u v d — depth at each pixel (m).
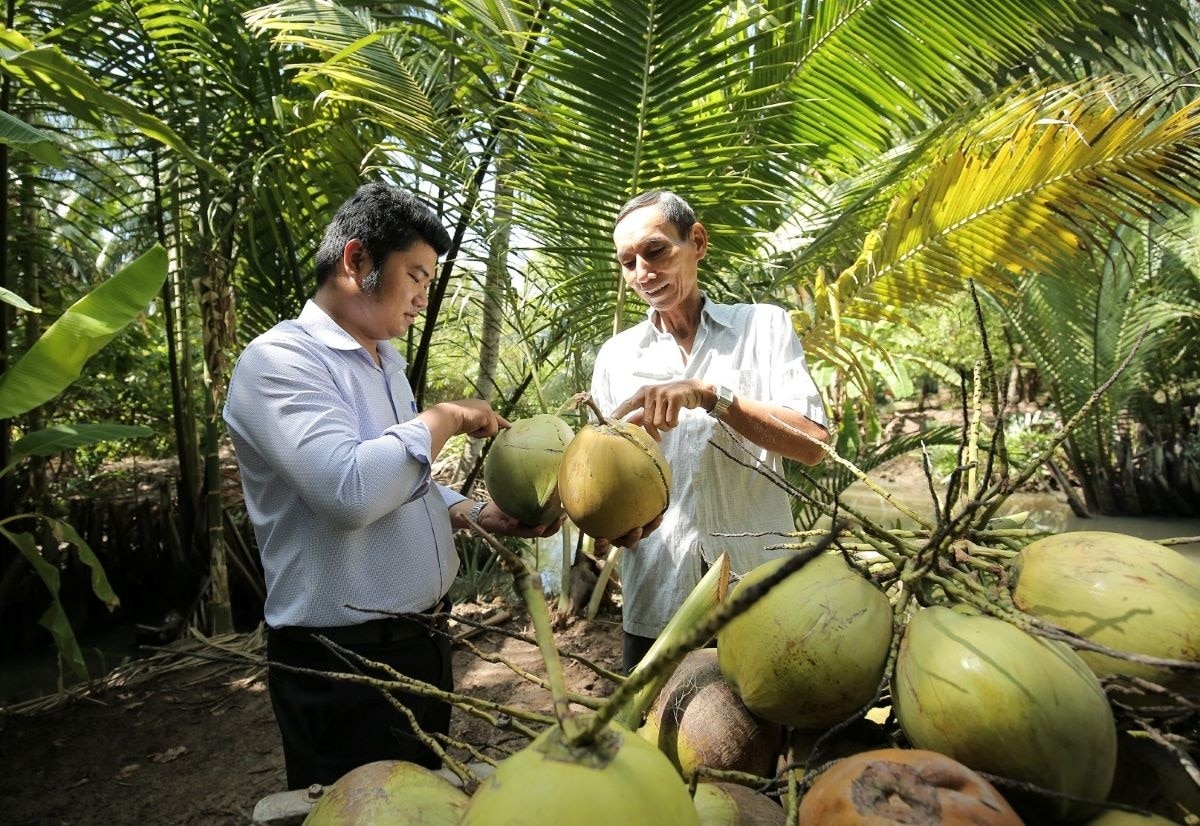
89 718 3.95
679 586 2.21
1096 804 0.75
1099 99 2.79
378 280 1.71
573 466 1.56
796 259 3.82
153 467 8.80
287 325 1.71
